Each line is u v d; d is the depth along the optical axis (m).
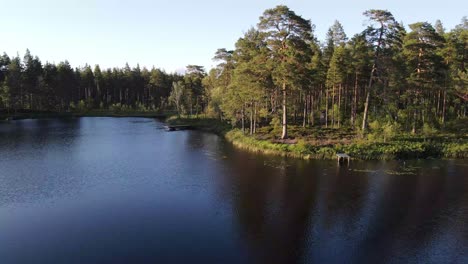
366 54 48.62
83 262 16.25
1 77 105.94
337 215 21.89
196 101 96.62
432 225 20.33
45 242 18.34
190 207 23.50
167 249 17.52
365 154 37.38
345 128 51.12
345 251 17.31
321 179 29.86
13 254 17.05
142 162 37.66
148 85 133.12
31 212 22.61
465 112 57.25
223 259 16.52
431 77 45.50
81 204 24.11
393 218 21.36
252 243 18.17
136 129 71.06
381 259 16.53
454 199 24.58
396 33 43.75
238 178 30.62
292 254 17.03
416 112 50.66
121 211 22.78
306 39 44.00
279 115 60.31
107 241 18.42
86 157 40.50
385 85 46.72
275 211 22.67
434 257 16.75
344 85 60.00
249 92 44.72
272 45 43.38
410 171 32.16
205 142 52.31
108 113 113.31
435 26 80.25
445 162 35.66
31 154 42.00
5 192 26.70
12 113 96.25
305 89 49.66
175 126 71.25
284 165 35.12
